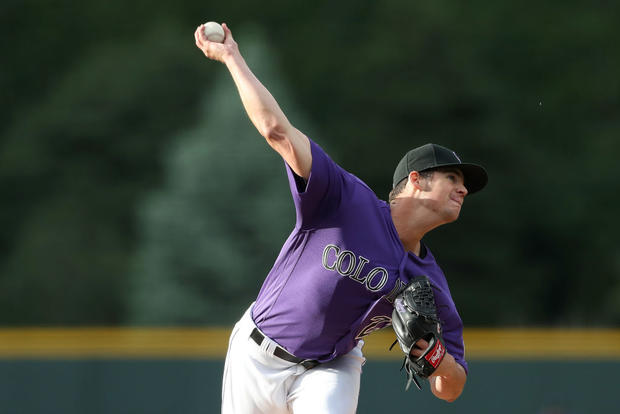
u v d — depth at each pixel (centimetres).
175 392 3241
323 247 1198
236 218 6250
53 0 11381
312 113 9088
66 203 8519
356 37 10038
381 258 1195
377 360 3231
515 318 8406
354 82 8581
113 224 8481
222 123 6444
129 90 8712
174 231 6206
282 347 1248
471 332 3384
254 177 6300
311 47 9969
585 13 10412
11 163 8769
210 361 3247
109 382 3256
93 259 7894
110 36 11425
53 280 7694
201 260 6147
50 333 3322
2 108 11119
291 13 10825
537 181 8650
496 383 3253
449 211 1216
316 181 1161
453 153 1236
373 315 1214
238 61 1174
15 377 3262
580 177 9125
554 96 10000
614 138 9575
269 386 1266
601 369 3244
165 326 6106
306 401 1238
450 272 8269
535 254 8850
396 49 8506
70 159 8744
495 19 10238
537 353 3266
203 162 6266
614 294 8788
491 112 8550
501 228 8388
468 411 3234
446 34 8556
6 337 3319
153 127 8744
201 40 1192
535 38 10181
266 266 6222
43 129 8750
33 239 8169
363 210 1195
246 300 6156
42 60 11300
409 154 1239
